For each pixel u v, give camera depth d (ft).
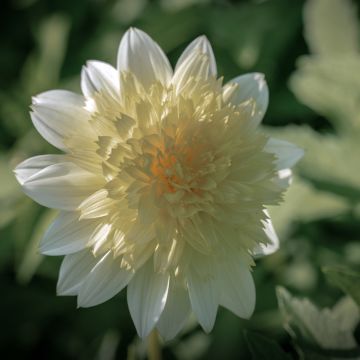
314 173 1.80
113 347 1.91
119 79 1.52
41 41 2.09
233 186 1.52
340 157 1.81
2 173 1.99
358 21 1.95
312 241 1.88
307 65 1.90
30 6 2.14
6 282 1.98
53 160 1.51
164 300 1.50
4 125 2.08
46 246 1.49
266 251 1.55
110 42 2.06
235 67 1.98
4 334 1.96
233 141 1.52
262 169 1.52
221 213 1.51
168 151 1.51
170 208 1.50
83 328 1.94
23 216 1.93
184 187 1.51
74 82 2.04
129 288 1.50
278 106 1.98
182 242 1.51
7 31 2.15
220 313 1.85
